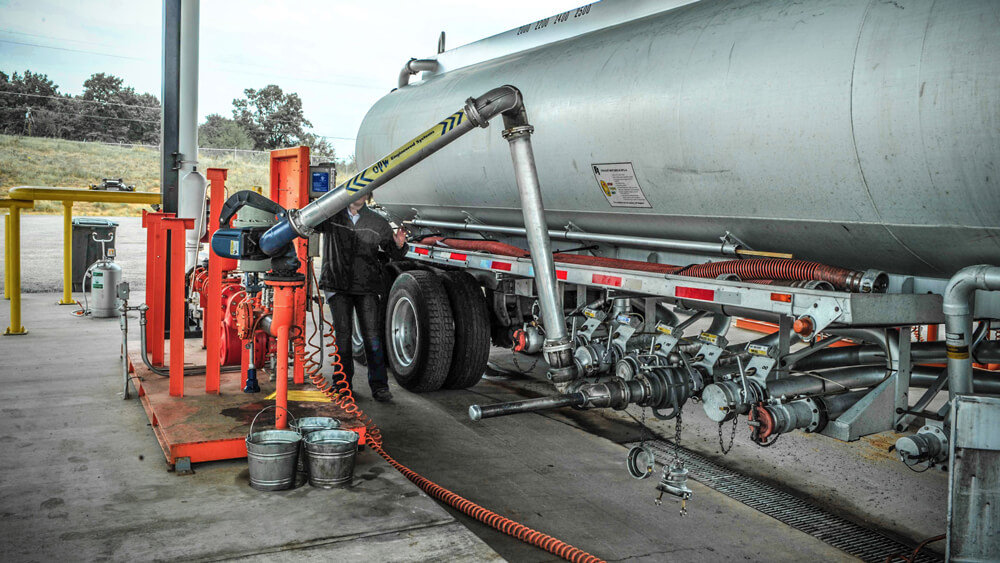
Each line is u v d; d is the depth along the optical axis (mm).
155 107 56438
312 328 9047
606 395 3477
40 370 6289
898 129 2941
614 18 5098
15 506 3279
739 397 3402
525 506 3732
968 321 3002
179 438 3811
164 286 5445
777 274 3535
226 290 5641
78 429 4543
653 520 3576
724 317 4609
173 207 7344
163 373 5211
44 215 27438
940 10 2855
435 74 7184
